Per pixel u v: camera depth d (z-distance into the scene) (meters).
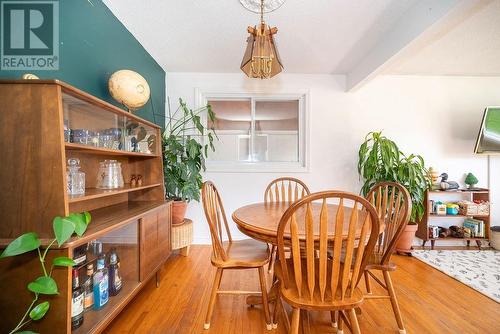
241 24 2.04
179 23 2.03
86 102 1.35
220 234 1.78
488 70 2.91
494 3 1.70
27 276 0.99
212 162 3.17
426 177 2.77
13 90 1.02
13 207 1.02
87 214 0.98
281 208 1.82
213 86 3.07
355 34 2.16
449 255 2.66
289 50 2.46
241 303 1.76
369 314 1.62
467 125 3.10
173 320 1.56
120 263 1.58
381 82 3.09
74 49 1.50
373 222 0.99
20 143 1.02
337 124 3.10
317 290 1.12
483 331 1.46
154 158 2.21
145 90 1.80
